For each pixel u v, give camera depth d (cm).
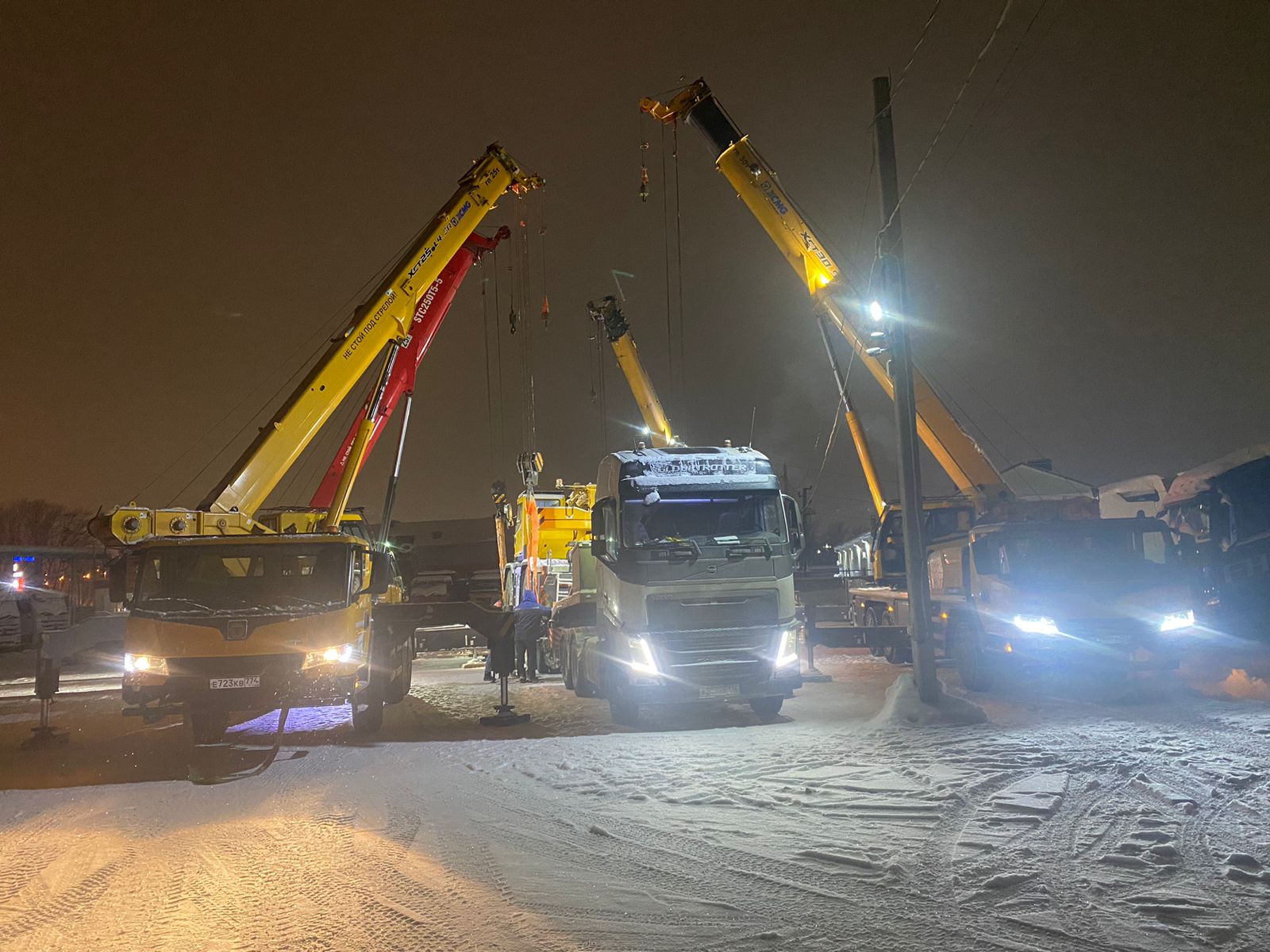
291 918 564
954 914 538
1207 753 973
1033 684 1689
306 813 841
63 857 720
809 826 741
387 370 1975
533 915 555
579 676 1762
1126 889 570
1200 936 494
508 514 2753
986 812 766
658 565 1341
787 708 1498
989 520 2131
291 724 1476
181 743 1301
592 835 735
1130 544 1548
